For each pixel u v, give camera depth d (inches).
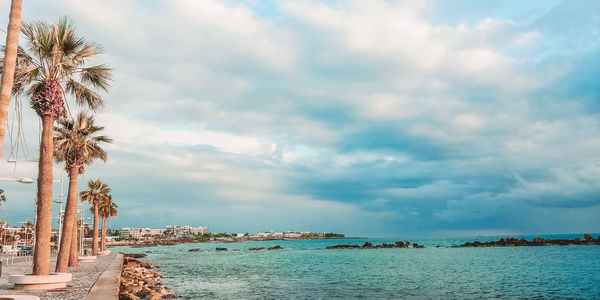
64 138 1013.2
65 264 995.3
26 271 1157.1
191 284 1359.5
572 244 5059.1
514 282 1381.6
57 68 740.0
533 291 1155.9
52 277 733.3
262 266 2320.4
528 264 2177.7
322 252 4534.9
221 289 1221.1
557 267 1956.2
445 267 2080.5
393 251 4443.9
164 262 2760.8
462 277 1567.4
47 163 742.5
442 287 1269.7
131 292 940.0
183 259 3193.9
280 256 3700.8
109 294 678.5
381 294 1115.3
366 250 4950.8
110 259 1953.7
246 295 1090.1
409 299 1024.9
